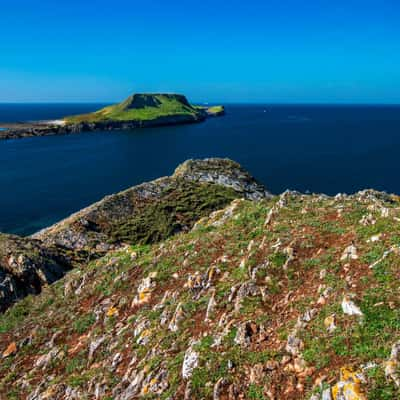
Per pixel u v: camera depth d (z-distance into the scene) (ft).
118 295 85.81
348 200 94.43
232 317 58.54
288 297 59.41
